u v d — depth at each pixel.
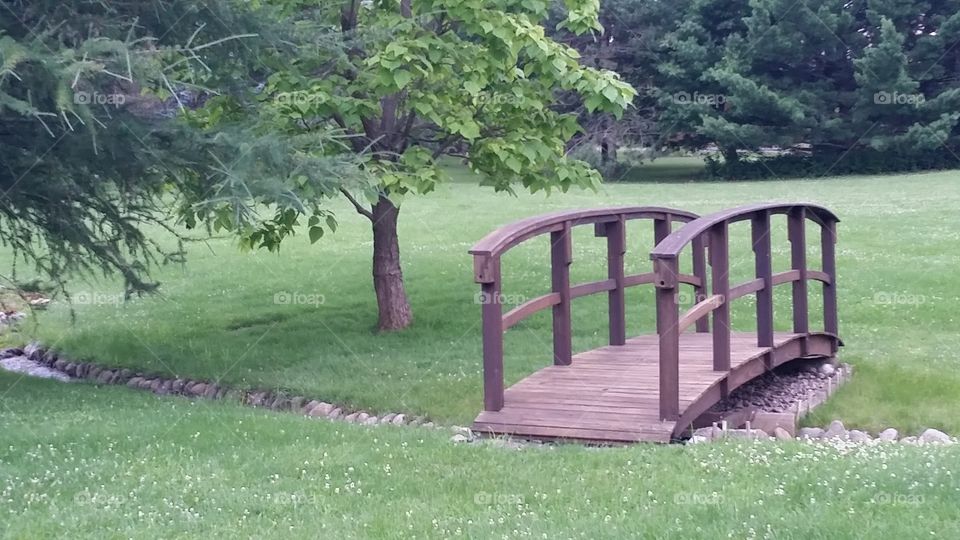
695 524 5.52
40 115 8.96
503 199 30.23
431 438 8.14
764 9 38.66
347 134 11.84
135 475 6.98
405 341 12.70
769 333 9.91
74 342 14.34
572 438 7.87
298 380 11.12
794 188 32.25
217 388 11.39
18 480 6.85
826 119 38.41
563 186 12.44
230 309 15.48
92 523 5.94
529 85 12.52
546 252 18.75
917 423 9.09
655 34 40.97
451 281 16.34
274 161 9.68
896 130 38.78
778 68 40.34
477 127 11.49
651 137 41.16
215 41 9.91
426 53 11.55
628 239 20.67
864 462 6.69
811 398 9.88
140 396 10.55
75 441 8.02
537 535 5.43
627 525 5.57
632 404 8.30
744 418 9.16
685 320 8.11
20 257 20.67
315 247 20.78
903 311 13.26
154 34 10.45
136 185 10.57
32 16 9.69
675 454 7.20
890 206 24.69
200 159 10.00
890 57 36.84
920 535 5.18
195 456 7.52
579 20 12.00
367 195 10.23
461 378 10.72
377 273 13.41
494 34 11.33
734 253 18.42
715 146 43.97
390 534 5.61
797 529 5.31
